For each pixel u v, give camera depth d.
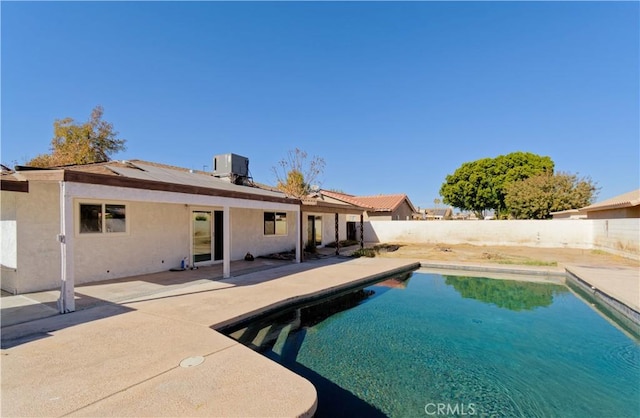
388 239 26.39
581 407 4.12
